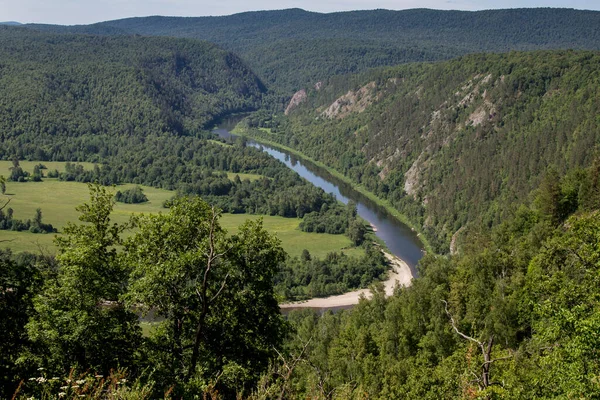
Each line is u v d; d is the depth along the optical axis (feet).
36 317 77.15
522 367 83.10
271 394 56.24
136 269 82.48
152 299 80.33
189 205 88.58
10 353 76.33
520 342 131.23
